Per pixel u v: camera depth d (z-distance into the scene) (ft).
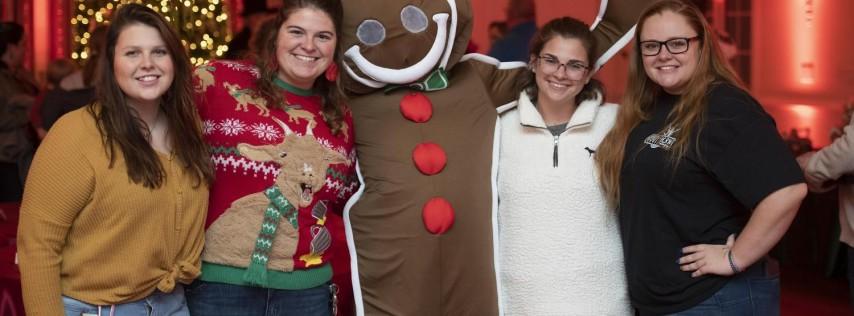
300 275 7.81
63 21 30.40
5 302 9.70
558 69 8.79
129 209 6.95
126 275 7.04
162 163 7.22
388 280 9.01
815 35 22.90
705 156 7.69
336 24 8.04
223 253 7.58
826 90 22.85
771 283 7.99
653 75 8.19
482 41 27.68
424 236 8.92
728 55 23.58
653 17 8.14
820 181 9.94
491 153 9.20
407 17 9.03
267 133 7.69
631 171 8.21
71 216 6.88
